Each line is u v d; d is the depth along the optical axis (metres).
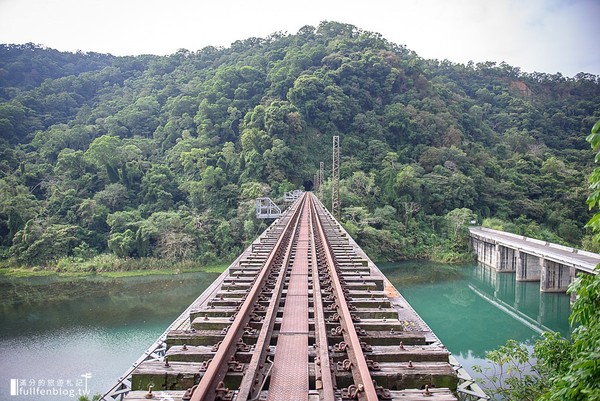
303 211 30.48
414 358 4.55
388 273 40.59
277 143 57.00
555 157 71.44
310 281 8.81
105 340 21.53
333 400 3.45
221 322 5.69
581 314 3.96
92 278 37.00
